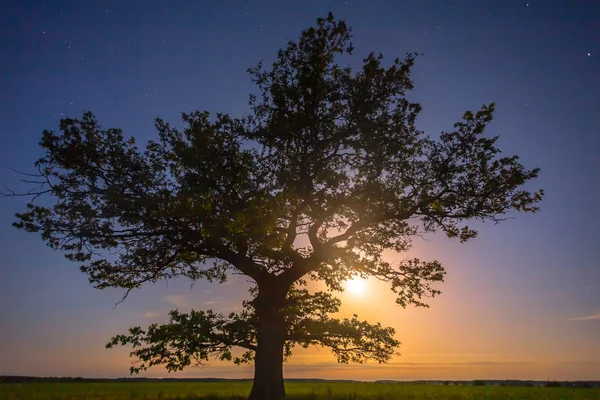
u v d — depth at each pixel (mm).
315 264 19531
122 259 19859
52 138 18750
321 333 19703
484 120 19047
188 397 18906
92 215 18250
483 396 18109
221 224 17203
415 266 20047
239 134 19391
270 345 18938
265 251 18797
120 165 18875
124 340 18031
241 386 30734
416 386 26078
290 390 23484
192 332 17703
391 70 19500
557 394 19000
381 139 19188
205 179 18406
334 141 19281
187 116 19484
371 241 20328
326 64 19203
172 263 21469
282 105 19438
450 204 19422
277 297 19547
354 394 17656
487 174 19172
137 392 20906
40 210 18406
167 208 17969
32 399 16750
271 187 18719
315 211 18906
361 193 19266
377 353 20281
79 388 22344
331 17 19125
